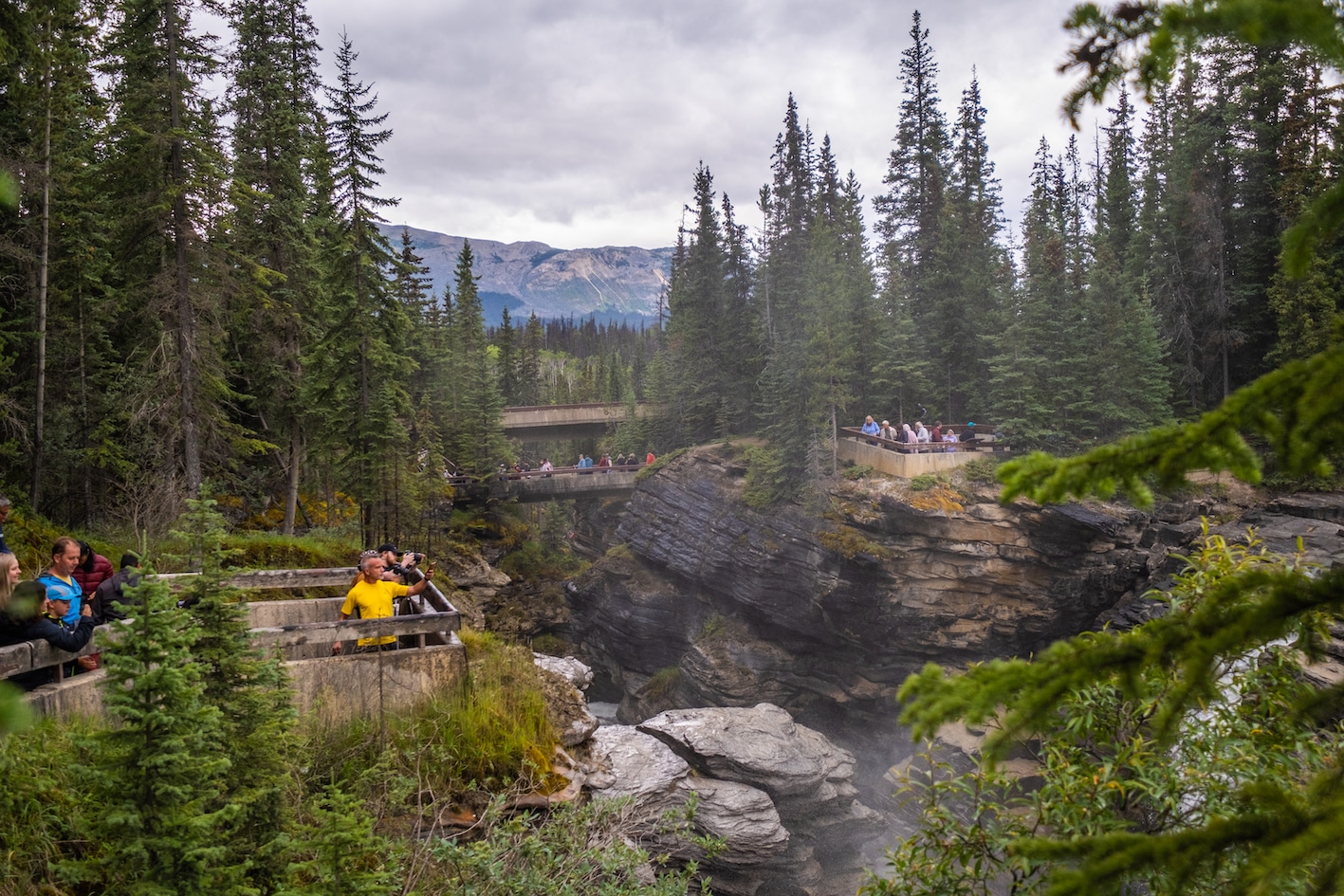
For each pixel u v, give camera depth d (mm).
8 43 10844
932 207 46375
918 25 47312
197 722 4711
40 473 17766
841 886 21047
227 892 4668
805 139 51688
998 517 31812
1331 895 1867
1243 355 39469
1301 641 2660
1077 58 2260
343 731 8930
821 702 38812
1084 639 2387
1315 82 34781
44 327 17641
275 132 25562
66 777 6227
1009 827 5844
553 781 9773
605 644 48250
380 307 23734
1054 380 34969
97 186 17703
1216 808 5383
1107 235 46656
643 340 143750
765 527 38500
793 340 40688
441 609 10219
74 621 7594
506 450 52844
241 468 25875
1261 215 38094
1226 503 32219
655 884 9055
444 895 7348
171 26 17328
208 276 18766
